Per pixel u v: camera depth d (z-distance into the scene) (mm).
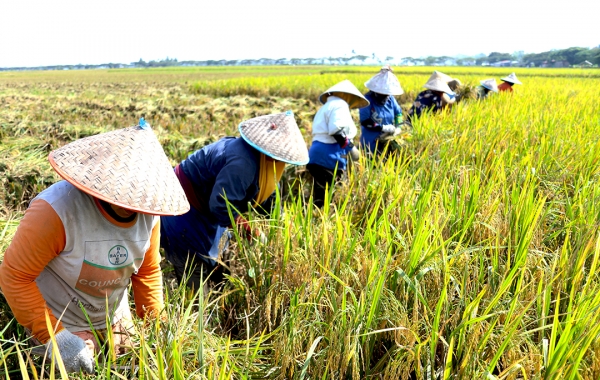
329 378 2303
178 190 2174
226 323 3031
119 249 2229
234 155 3123
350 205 4172
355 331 2336
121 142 2074
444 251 2705
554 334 2145
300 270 2832
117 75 71750
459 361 2334
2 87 34844
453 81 11164
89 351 2217
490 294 2736
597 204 3814
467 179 4078
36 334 2141
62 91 27609
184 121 10625
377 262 2670
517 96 12836
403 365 2225
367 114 6410
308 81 26250
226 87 24203
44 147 7406
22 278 2059
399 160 4559
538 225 3340
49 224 2010
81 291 2299
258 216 3609
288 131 3125
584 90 18938
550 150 5426
